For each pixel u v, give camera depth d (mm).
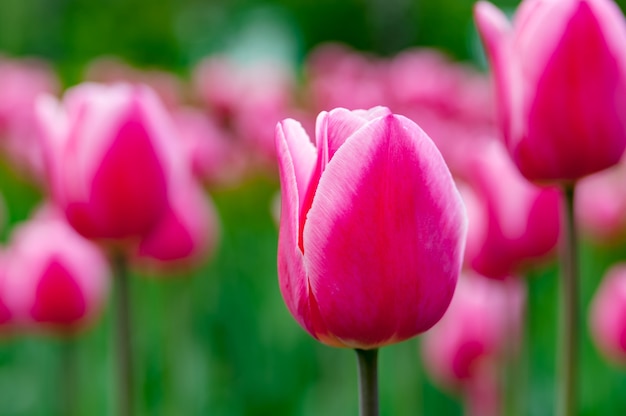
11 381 1474
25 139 2244
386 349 1467
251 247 1854
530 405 1282
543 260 1019
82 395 1327
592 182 1620
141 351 1461
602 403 1421
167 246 1107
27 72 2789
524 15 857
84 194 899
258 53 7121
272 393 1504
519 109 854
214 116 2391
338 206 735
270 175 2002
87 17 8000
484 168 1010
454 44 8305
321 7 8930
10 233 2016
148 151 902
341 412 1422
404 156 733
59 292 1064
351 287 739
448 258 744
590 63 844
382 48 8773
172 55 8164
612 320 1134
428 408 1470
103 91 920
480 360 1165
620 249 1838
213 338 1584
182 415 1285
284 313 1576
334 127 741
